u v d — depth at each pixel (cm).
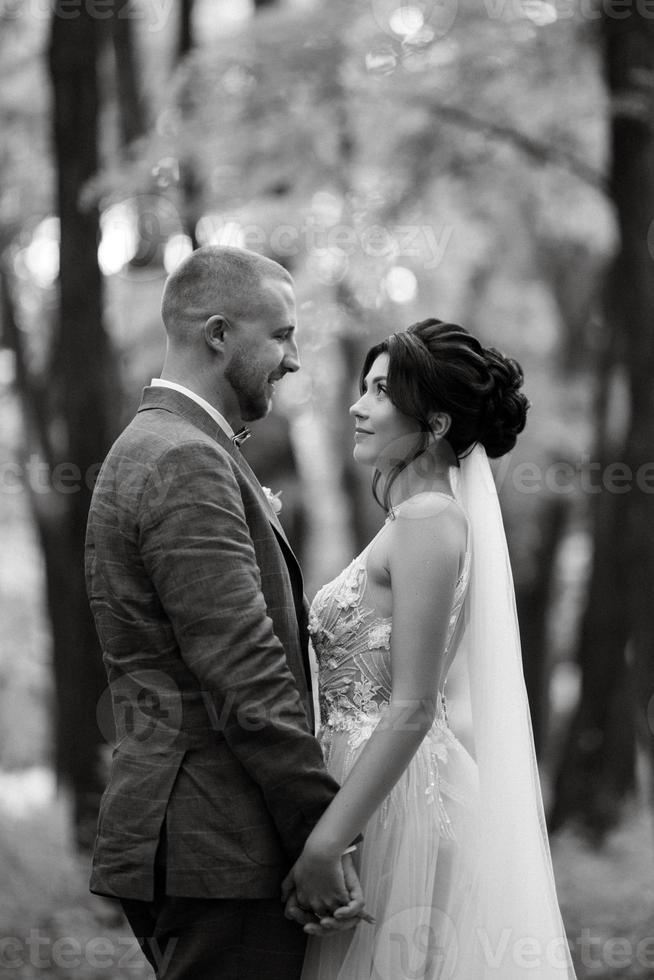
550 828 1052
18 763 1916
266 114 945
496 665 342
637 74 859
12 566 1898
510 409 351
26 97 1209
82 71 878
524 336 1504
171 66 1148
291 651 326
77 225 876
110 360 890
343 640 340
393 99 951
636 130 870
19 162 1213
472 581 346
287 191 981
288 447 1270
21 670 1934
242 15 1341
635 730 1054
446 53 954
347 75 952
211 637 299
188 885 302
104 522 318
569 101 984
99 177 875
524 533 1500
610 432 1152
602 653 1062
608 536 1061
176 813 305
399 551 325
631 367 875
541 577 1502
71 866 798
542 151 1001
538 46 956
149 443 316
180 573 302
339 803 302
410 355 340
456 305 1439
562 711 1661
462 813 338
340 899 303
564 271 1451
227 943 306
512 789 336
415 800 332
